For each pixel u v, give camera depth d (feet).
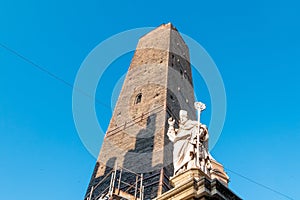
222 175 54.39
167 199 41.73
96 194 109.50
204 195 38.93
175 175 45.65
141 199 86.69
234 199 40.47
